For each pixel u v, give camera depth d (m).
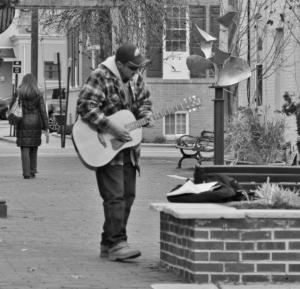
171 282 9.80
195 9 44.12
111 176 11.16
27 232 13.70
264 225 9.64
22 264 10.91
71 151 35.91
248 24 27.94
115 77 11.23
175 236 10.27
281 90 29.44
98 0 18.53
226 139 23.78
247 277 9.63
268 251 9.65
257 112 26.22
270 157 23.23
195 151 29.45
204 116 45.81
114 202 11.16
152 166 28.44
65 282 9.80
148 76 45.19
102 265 10.91
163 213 10.71
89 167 11.15
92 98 11.10
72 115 54.72
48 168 27.06
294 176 11.91
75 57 56.16
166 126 45.47
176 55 41.72
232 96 29.66
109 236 11.27
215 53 13.91
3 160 30.73
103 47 35.47
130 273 10.38
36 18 36.97
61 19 35.44
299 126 21.73
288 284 9.60
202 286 9.46
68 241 12.85
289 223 9.66
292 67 28.44
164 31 35.75
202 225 9.59
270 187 10.80
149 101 11.49
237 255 9.62
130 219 15.25
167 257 10.61
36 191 20.11
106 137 11.14
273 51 29.83
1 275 10.17
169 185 21.78
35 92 23.14
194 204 10.52
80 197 18.88
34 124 23.31
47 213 16.06
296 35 27.75
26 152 23.36
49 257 11.45
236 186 11.14
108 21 34.69
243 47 29.91
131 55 11.15
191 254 9.69
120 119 11.12
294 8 27.00
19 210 16.48
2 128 59.47
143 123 11.21
